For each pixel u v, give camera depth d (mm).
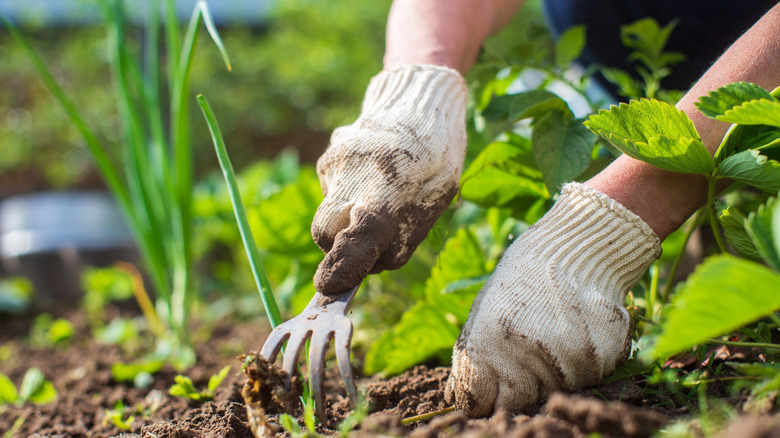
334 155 1170
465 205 1613
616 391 1127
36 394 1442
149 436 1199
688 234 1270
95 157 1562
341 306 1108
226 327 2123
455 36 1320
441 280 1348
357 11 4090
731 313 972
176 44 1506
